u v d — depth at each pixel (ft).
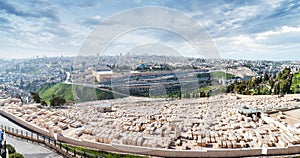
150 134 62.03
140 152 56.13
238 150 56.70
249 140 66.03
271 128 78.23
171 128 67.97
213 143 62.69
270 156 56.95
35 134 74.18
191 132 68.18
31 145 64.95
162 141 59.62
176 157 55.62
